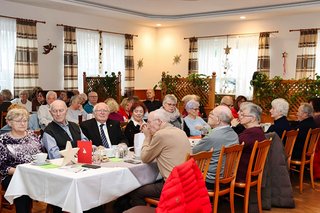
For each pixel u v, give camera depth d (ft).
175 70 33.81
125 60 31.89
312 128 15.14
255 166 11.43
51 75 26.78
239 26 29.91
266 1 24.27
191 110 16.01
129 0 24.88
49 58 26.58
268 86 23.54
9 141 10.05
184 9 27.76
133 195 9.82
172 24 32.55
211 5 26.03
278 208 13.07
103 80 27.71
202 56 31.86
